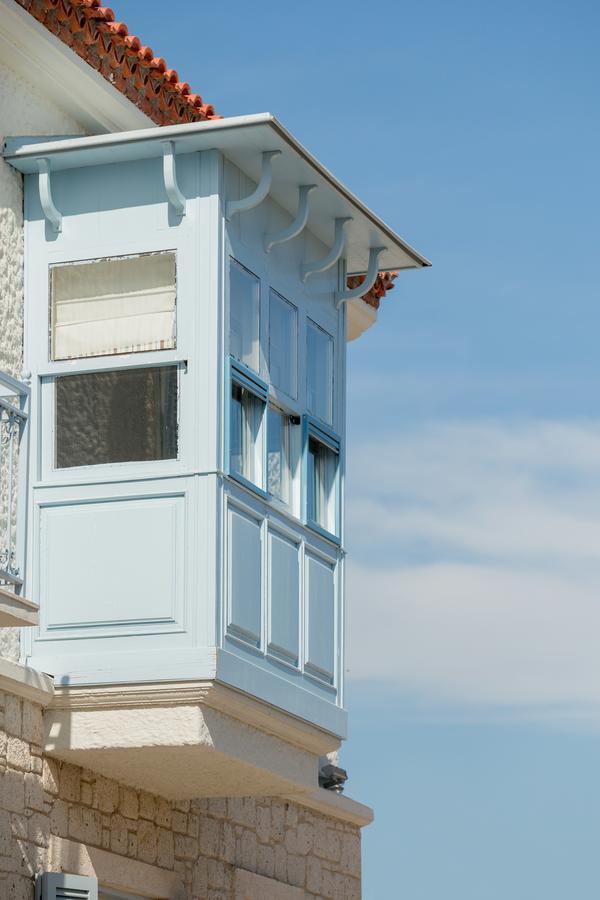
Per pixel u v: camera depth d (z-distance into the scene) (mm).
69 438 18672
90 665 18000
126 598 18078
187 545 18016
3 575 16516
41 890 17734
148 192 18922
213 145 18594
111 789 19297
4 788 17406
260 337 19422
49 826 18094
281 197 19938
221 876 21406
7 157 18938
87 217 19094
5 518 18266
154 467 18297
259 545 18875
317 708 19703
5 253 18844
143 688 17797
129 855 19500
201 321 18438
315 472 20594
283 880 22984
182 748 17875
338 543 20656
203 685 17625
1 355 18594
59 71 19375
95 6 19406
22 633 18312
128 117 20438
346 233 21078
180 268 18641
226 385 18422
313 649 19828
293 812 23531
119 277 18859
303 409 20219
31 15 18766
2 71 19031
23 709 17812
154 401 18469
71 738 18094
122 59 20062
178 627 17859
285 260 20219
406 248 21578
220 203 18672
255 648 18547
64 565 18359
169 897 20141
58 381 18859
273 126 18156
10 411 17312
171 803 20531
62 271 19078
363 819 25375
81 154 18828
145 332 18641
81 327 18875
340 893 24641
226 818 21750
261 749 18922
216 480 18078
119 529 18266
